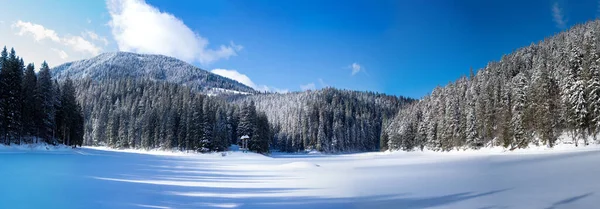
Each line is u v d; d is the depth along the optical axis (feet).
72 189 40.14
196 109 258.37
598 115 140.97
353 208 31.71
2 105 147.84
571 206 28.99
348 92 621.31
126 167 83.87
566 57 204.44
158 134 275.59
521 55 310.45
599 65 148.56
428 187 45.60
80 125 223.92
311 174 74.02
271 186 50.21
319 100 521.65
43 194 35.63
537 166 71.15
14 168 66.59
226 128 302.25
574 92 151.74
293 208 32.01
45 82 182.09
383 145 377.30
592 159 75.72
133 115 323.16
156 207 31.01
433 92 335.47
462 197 36.17
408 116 339.57
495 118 213.25
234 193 41.91
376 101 586.45
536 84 171.01
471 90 259.60
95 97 433.89
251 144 261.85
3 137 148.87
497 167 76.43
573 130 156.04
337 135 418.51
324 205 33.53
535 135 173.06
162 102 333.01
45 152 151.02
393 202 34.50
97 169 73.00
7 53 157.28
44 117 177.88
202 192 42.11
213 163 127.95
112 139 317.83
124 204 31.76
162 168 87.25
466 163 98.94
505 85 211.00
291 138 408.46
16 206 29.14
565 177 48.67
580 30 295.07
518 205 30.50
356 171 81.92
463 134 236.02
